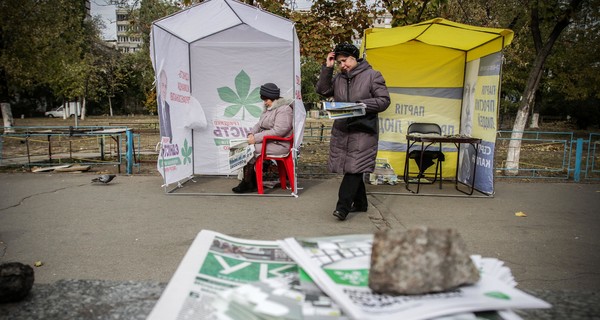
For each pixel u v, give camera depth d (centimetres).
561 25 894
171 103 667
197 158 780
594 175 953
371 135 497
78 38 2633
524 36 1103
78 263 363
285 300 128
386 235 127
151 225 478
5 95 1864
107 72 3862
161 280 328
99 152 1270
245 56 742
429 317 113
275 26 591
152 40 589
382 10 877
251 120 768
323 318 120
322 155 1257
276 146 632
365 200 552
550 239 446
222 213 534
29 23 1792
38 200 600
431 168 795
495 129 656
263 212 541
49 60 2025
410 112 779
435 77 766
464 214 550
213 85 755
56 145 1487
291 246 154
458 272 127
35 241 421
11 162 996
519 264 373
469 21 1157
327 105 469
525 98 933
